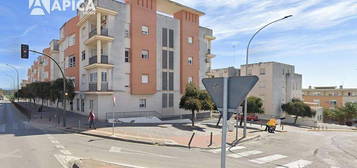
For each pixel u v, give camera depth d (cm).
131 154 998
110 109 2362
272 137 1791
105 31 2333
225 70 4972
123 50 2461
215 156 1022
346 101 5412
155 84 2706
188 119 2692
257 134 1853
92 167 740
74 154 969
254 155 1078
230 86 357
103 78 2356
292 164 920
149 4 2672
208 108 2058
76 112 2900
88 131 1588
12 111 3606
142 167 794
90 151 1035
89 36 2516
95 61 2333
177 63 3020
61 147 1107
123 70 2458
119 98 2427
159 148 1157
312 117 4006
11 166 786
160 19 2833
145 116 2528
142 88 2578
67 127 1783
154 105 2741
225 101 358
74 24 2956
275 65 4266
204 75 3522
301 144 1460
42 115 2714
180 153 1058
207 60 3650
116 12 2373
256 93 4441
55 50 3841
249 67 4594
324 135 2223
